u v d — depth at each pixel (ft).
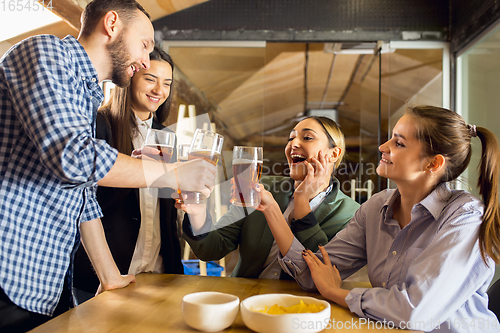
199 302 2.68
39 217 3.07
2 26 6.47
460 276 2.85
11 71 2.87
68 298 3.46
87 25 3.46
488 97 7.61
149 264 4.66
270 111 20.44
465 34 8.25
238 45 9.05
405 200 3.60
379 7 8.98
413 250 3.32
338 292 3.15
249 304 2.66
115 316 2.73
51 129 2.65
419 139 3.33
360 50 9.75
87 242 3.54
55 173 2.69
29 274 3.04
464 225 2.94
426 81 8.93
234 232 4.68
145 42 3.67
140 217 4.67
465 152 3.35
